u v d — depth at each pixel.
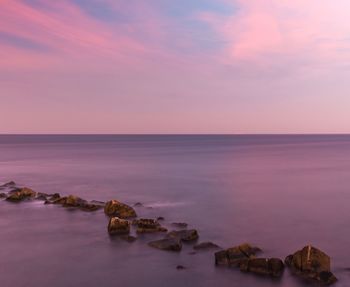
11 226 33.03
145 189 54.28
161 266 23.25
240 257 23.34
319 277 20.62
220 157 120.56
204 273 22.05
